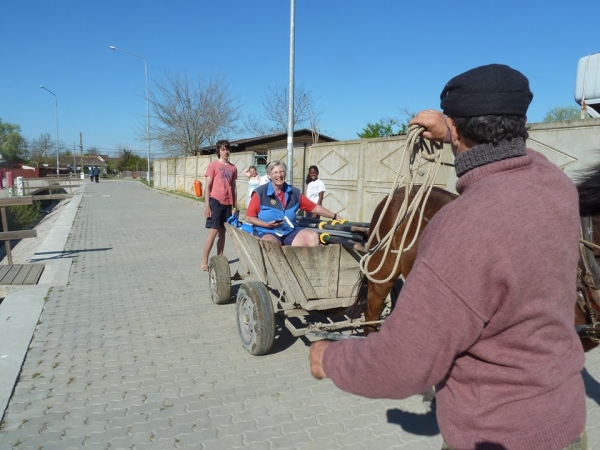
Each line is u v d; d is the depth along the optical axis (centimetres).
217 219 792
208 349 501
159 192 3422
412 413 379
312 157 1446
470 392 144
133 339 527
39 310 617
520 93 141
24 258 1164
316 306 438
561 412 138
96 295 696
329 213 571
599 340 250
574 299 144
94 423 360
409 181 226
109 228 1462
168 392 408
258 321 454
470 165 146
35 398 396
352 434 350
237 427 357
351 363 145
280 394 407
